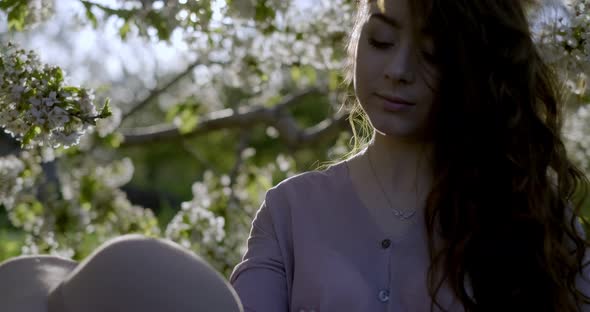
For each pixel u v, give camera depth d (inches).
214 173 151.9
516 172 58.4
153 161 462.3
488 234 57.2
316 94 179.6
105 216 149.4
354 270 58.0
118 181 152.3
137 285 32.1
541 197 59.5
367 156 61.9
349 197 61.1
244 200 158.6
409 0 54.7
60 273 37.9
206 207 141.5
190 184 465.1
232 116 176.9
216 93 173.9
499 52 57.5
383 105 56.1
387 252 58.3
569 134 148.6
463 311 56.3
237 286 60.1
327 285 57.5
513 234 57.8
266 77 129.5
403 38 55.2
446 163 58.3
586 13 79.4
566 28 78.3
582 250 60.7
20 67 71.7
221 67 144.9
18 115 71.2
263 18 107.8
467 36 56.0
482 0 57.1
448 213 57.4
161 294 32.1
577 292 59.3
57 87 72.0
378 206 60.2
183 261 33.8
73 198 146.6
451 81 56.4
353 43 69.6
